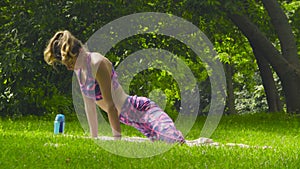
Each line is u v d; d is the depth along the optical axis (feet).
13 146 31.50
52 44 30.76
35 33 69.56
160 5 75.82
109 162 26.35
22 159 26.91
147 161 27.09
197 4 73.56
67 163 26.05
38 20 68.18
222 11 75.82
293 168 26.53
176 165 25.94
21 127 49.49
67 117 64.69
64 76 69.00
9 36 70.54
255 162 27.78
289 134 51.85
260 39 79.61
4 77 67.10
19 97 67.21
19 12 70.64
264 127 58.39
